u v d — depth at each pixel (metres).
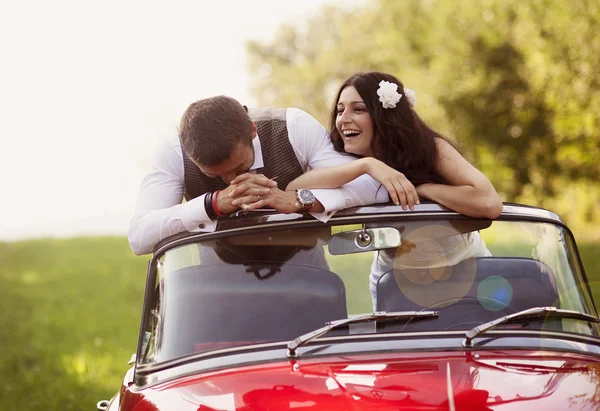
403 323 3.25
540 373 2.95
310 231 3.49
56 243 29.34
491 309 3.38
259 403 2.80
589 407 2.77
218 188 4.02
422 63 25.53
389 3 26.67
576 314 3.36
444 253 3.48
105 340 11.52
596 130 21.44
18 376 9.23
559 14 21.47
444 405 2.69
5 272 20.94
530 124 23.12
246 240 3.50
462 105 23.56
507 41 23.25
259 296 3.37
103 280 18.97
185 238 3.58
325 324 3.29
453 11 23.91
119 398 3.58
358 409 2.67
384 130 3.91
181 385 3.11
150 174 4.04
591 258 14.01
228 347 3.25
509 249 3.58
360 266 3.43
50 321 13.37
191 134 3.59
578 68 21.22
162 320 3.47
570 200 23.66
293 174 4.13
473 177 3.62
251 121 3.71
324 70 29.75
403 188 3.52
